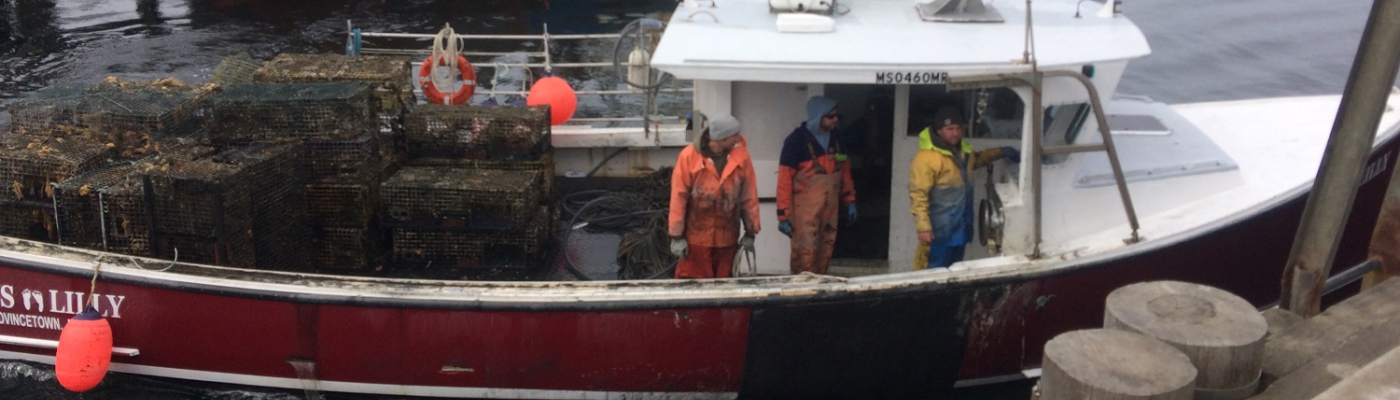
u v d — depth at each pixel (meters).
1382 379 3.20
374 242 6.97
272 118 6.71
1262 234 6.42
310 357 6.03
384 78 7.43
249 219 6.28
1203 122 7.73
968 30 6.06
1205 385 3.30
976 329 6.05
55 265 5.95
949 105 6.04
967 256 6.57
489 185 6.68
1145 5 20.44
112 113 6.85
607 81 15.97
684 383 6.11
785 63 5.57
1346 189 4.18
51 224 6.50
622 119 8.65
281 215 6.59
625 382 6.08
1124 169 6.49
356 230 6.78
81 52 17.45
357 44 8.78
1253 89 15.98
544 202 7.29
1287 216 6.46
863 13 6.44
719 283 5.82
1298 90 15.91
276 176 6.49
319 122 6.71
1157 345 3.18
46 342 6.27
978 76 5.34
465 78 8.61
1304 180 6.59
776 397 6.29
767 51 5.73
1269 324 4.18
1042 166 6.09
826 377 6.19
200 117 7.23
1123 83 16.31
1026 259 5.91
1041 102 5.48
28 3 20.27
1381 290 4.38
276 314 5.91
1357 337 3.97
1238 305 3.45
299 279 5.87
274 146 6.57
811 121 5.88
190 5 20.53
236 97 6.80
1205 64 17.11
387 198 6.68
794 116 6.14
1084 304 6.09
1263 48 17.81
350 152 6.68
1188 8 20.20
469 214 6.66
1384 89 4.03
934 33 6.02
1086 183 6.27
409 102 7.79
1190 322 3.35
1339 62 17.03
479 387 6.11
